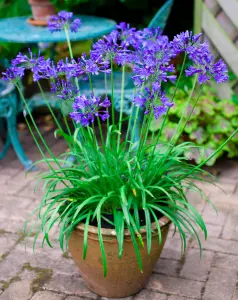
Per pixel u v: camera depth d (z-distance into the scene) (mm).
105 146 2041
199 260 2447
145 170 2041
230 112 3398
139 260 1900
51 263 2459
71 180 2068
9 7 3928
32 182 3318
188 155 3268
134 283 2152
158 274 2350
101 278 2115
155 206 1986
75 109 1850
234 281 2285
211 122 3375
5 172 3477
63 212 2002
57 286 2291
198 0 3492
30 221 2859
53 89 1962
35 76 1952
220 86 3623
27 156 3686
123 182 2008
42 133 4062
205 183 3219
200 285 2266
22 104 3494
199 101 3393
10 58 3955
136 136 3365
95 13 4477
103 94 3291
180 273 2354
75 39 3045
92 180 2014
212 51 3586
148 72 1832
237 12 3297
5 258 2512
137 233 1876
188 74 1861
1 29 3291
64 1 3762
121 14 4508
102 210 2057
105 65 1949
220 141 3354
